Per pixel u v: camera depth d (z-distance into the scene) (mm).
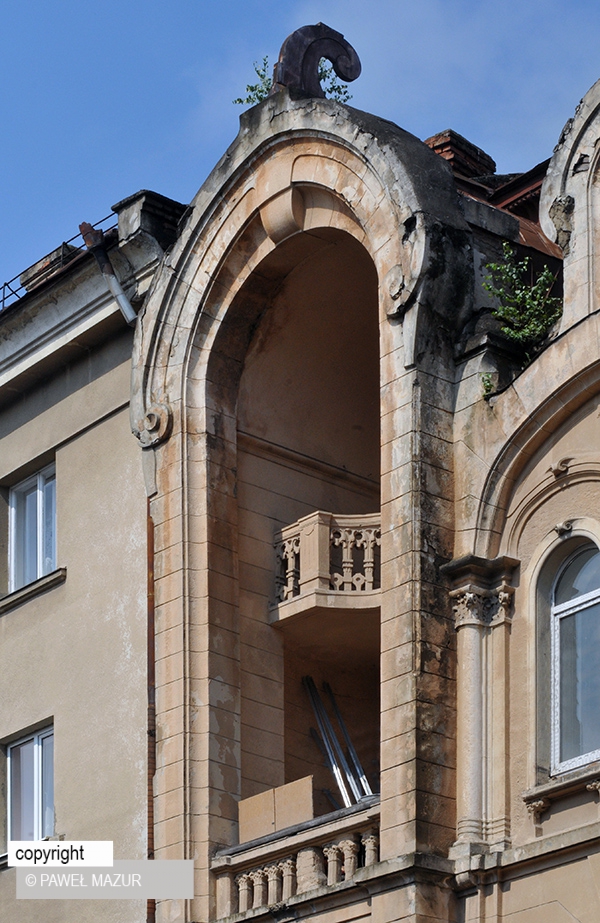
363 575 19203
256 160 19469
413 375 16984
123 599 20531
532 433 16469
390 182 17734
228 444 19812
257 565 19656
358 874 15969
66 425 22125
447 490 16844
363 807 16625
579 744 15758
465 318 17359
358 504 20875
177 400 19844
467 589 16406
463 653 16328
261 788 18812
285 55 19453
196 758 18516
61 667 21109
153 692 19156
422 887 15492
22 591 21906
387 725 16250
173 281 20125
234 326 19938
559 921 15000
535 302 17188
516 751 15961
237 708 18844
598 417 16094
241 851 17922
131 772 19641
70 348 22078
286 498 20203
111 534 20984
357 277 20016
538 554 16297
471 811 15852
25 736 21688
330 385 20797
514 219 18344
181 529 19344
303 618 19250
